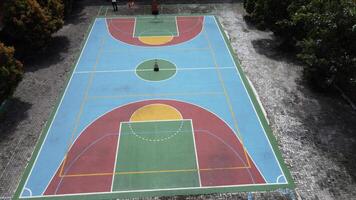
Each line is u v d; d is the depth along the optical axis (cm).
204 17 4091
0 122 2583
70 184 2144
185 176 2183
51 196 2075
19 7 3064
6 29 3100
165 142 2427
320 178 2153
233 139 2447
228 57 3338
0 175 2194
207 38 3669
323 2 2630
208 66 3216
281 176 2172
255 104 2755
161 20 4047
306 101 2772
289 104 2747
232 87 2944
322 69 2727
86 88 2944
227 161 2280
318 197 2039
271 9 3253
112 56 3378
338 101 2772
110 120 2617
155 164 2264
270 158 2297
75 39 3662
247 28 3844
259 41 3594
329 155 2308
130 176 2188
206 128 2541
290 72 3108
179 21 4019
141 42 3622
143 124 2575
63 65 3234
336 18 2486
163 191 2091
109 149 2375
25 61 3272
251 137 2461
